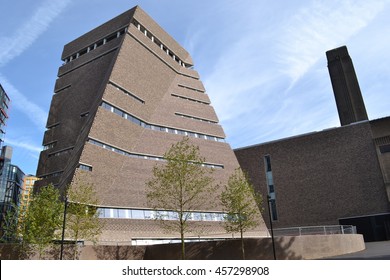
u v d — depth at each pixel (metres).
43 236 25.69
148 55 53.28
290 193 59.78
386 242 45.44
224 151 55.22
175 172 29.86
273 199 61.31
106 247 28.89
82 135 42.41
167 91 54.34
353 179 54.84
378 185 52.62
